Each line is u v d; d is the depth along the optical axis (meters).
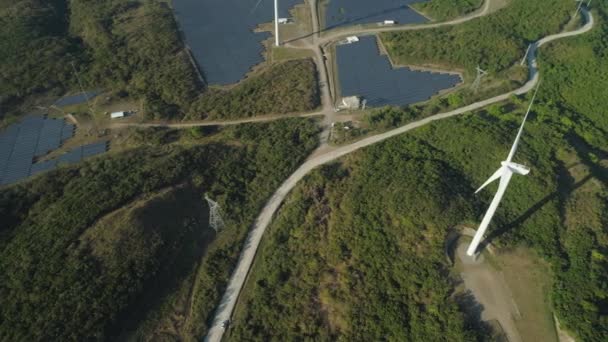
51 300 93.38
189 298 102.25
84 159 128.25
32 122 140.62
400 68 161.75
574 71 159.00
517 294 97.38
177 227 111.56
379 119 139.75
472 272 100.75
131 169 121.88
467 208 109.25
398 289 97.31
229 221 115.88
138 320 96.25
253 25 184.38
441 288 95.50
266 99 147.00
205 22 185.75
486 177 118.75
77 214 108.38
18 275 97.19
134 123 140.62
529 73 159.25
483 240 104.69
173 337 95.44
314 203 117.75
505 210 110.62
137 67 158.12
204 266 106.88
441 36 171.38
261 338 94.44
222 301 102.12
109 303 94.25
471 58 160.62
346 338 91.69
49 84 150.75
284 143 132.38
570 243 104.12
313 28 181.62
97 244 102.25
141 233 105.06
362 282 99.25
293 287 101.44
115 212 109.19
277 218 117.25
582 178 118.19
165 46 165.75
